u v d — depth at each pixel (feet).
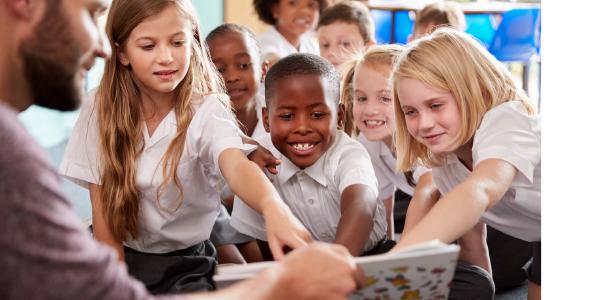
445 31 4.79
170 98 4.86
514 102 4.64
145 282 4.92
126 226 4.85
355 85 6.10
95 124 4.90
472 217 3.80
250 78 6.72
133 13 4.54
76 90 2.95
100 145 4.84
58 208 2.38
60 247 2.34
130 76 4.83
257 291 2.67
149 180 4.79
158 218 4.90
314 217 5.09
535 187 4.86
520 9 9.64
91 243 2.48
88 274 2.37
